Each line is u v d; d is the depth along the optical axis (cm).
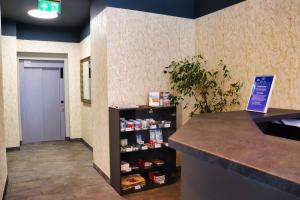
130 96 358
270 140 108
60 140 652
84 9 455
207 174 125
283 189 65
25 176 391
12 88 540
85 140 596
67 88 640
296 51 258
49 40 587
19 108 601
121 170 328
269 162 77
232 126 143
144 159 367
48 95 645
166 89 387
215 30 365
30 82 625
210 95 381
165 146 353
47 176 390
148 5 365
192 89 401
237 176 105
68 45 608
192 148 99
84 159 482
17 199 311
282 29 270
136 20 356
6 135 539
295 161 78
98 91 385
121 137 348
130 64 355
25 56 597
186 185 143
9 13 479
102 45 356
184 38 399
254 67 306
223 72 351
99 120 388
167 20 382
